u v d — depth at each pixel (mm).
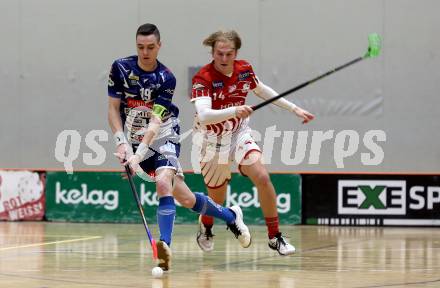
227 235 19031
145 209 23469
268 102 11977
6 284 10008
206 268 11992
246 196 23109
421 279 10648
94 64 24328
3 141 24703
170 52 23969
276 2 23594
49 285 9914
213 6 23844
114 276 10898
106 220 23656
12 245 16062
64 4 24422
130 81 11609
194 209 12453
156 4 24047
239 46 12320
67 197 23938
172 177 11859
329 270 11750
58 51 24469
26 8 24547
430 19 23125
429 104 23219
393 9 23188
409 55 23203
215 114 11984
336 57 23406
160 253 11383
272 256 13930
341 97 23422
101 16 24266
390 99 23312
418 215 22547
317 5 23438
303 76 23531
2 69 24641
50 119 24531
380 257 13820
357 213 22812
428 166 23281
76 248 15344
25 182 24141
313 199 23031
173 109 12211
